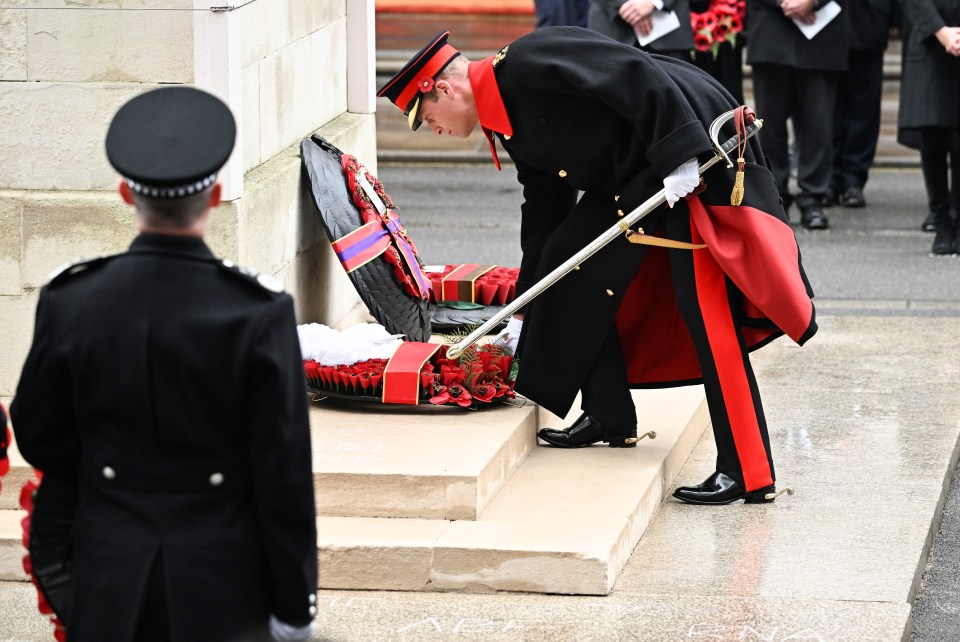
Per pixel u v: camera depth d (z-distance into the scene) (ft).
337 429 65.31
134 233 67.36
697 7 124.36
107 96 67.05
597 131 63.67
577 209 66.69
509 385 69.72
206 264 38.09
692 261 63.67
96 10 66.39
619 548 58.29
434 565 56.85
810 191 126.82
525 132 64.85
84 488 38.63
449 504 59.57
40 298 38.68
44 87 67.31
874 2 130.11
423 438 63.98
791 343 94.07
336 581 57.31
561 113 63.82
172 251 37.99
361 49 85.10
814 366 88.99
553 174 68.28
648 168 63.57
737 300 64.95
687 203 63.41
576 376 66.69
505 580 56.75
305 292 76.23
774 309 61.98
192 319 37.50
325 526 58.90
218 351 37.42
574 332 66.28
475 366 68.33
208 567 37.60
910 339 94.99
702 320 63.98
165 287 37.73
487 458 61.31
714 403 65.00
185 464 37.91
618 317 68.08
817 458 72.74
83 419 38.32
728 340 64.08
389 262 75.05
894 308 103.14
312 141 76.02
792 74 124.57
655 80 60.90
